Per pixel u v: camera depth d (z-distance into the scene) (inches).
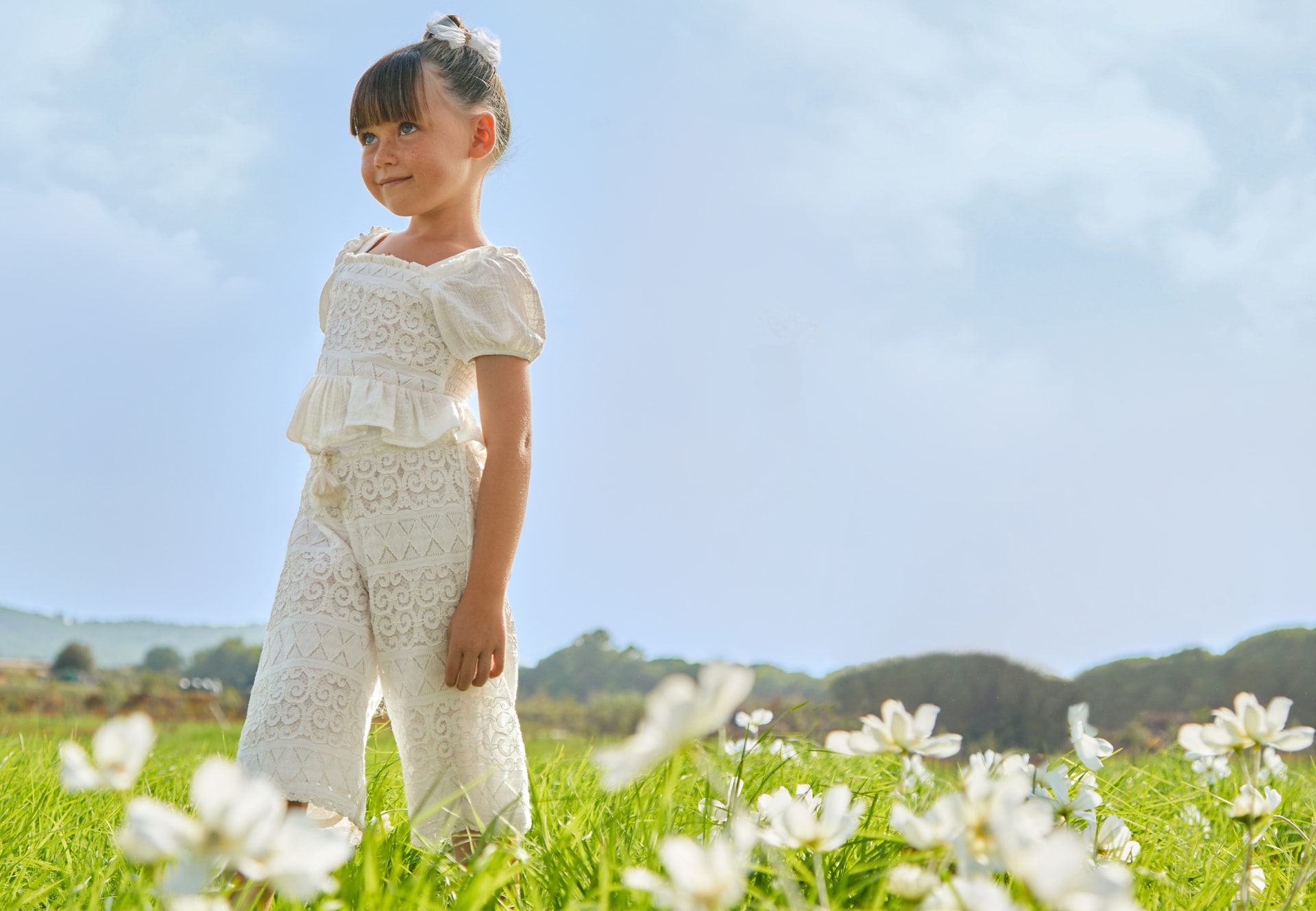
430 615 81.3
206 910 35.9
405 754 81.0
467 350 86.6
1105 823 63.8
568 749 127.9
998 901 38.4
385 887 60.6
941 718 279.3
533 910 57.6
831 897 61.0
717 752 76.2
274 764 73.6
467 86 95.5
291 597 80.4
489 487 83.9
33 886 75.7
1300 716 294.5
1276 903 67.6
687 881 34.8
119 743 38.3
